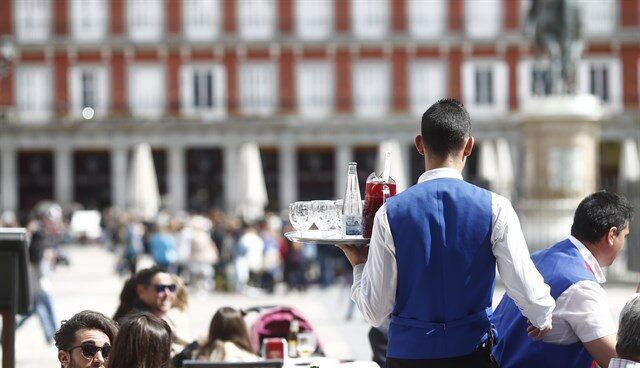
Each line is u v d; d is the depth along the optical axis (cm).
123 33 5662
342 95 5681
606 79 5656
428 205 557
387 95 5688
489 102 5681
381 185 600
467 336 562
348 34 5669
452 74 5678
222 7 5675
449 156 577
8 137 5591
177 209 5622
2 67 3022
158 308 964
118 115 5628
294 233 637
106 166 6219
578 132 2283
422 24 5684
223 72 5675
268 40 5659
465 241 552
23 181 6166
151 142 5641
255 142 5659
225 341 927
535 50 2411
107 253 4541
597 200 651
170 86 5678
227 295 2759
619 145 5841
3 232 611
